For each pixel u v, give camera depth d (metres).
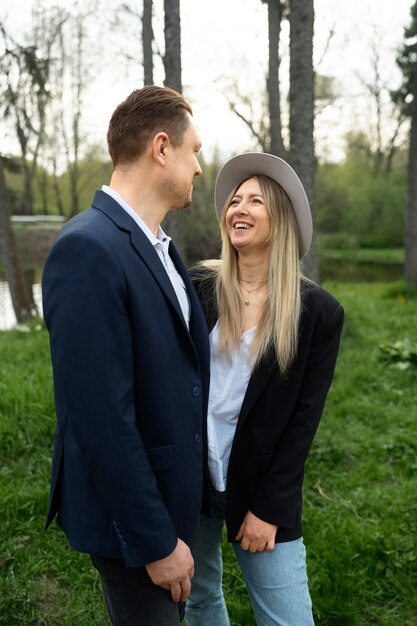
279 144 12.28
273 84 12.05
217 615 2.16
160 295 1.53
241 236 1.93
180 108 1.60
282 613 1.87
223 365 1.95
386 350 6.30
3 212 10.72
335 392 5.39
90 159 40.22
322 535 3.11
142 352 1.49
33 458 3.77
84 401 1.38
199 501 1.67
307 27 5.83
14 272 10.80
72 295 1.38
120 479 1.40
